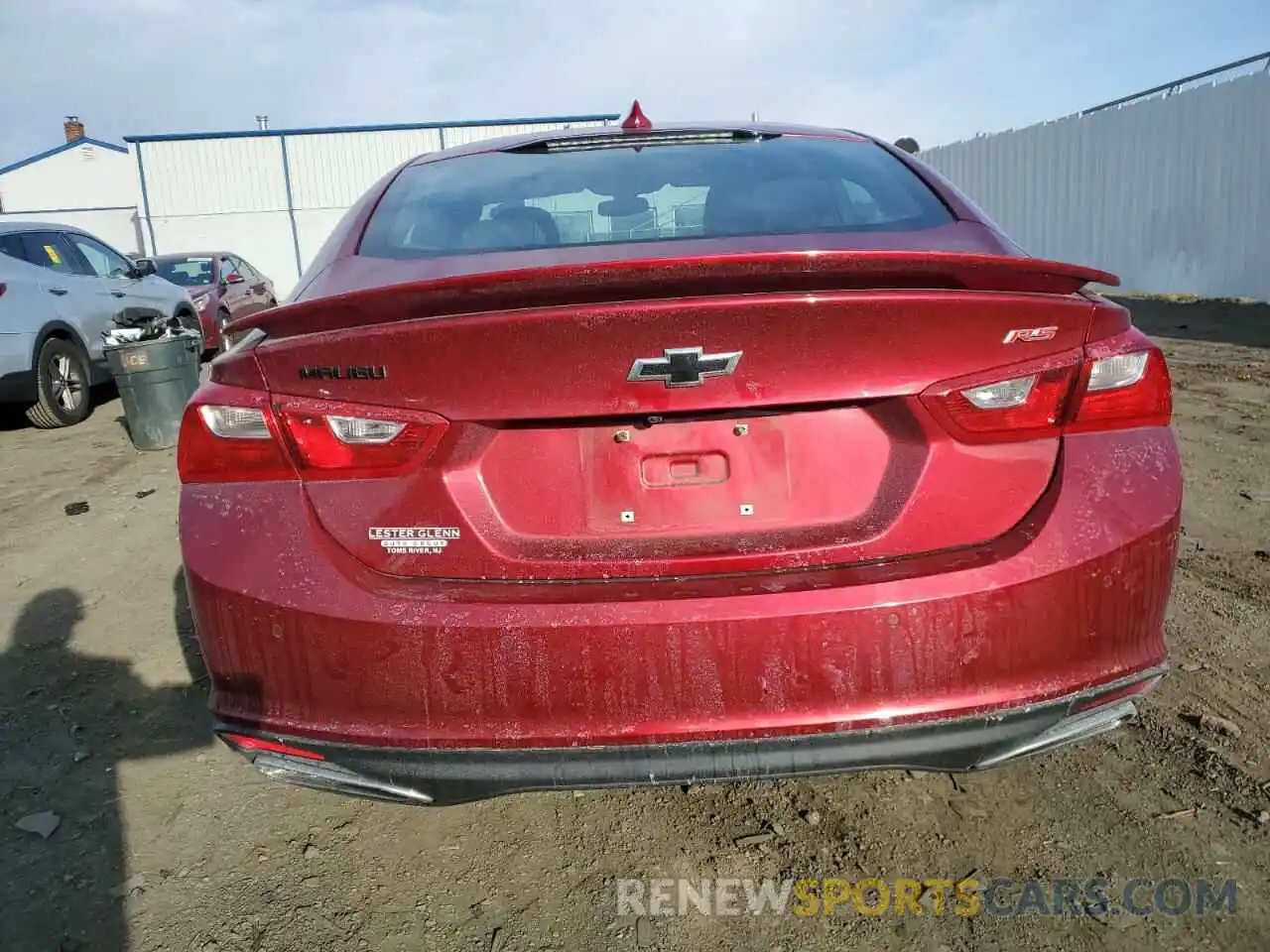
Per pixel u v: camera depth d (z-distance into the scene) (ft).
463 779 5.72
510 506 5.84
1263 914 6.40
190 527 5.99
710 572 5.75
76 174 144.66
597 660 5.51
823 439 5.86
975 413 5.77
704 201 7.55
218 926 6.68
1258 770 7.89
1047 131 49.85
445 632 5.53
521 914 6.73
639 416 5.74
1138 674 6.02
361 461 5.77
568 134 9.19
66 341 25.62
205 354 37.55
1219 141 39.40
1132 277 44.96
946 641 5.58
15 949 6.49
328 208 89.61
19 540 15.34
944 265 5.36
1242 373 24.41
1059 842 7.20
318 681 5.74
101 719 9.58
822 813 7.72
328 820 7.87
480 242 7.21
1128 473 5.90
